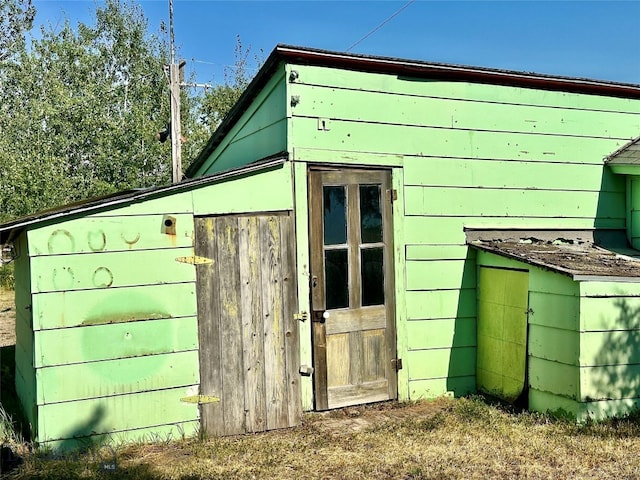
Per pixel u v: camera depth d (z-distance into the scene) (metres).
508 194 6.45
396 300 5.91
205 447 4.55
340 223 5.70
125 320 4.70
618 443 4.43
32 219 4.40
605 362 4.96
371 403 5.77
